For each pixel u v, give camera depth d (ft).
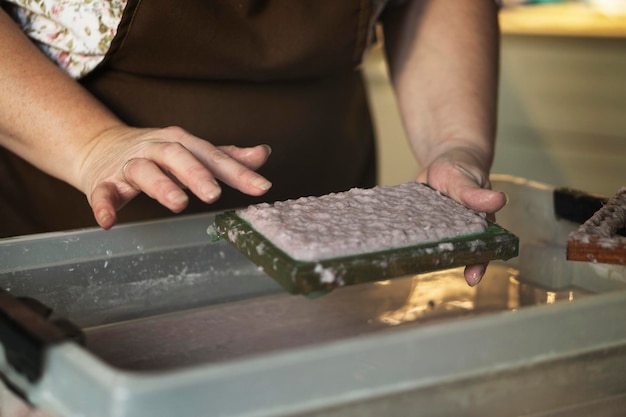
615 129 5.80
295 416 1.54
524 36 5.91
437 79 3.23
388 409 1.62
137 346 2.19
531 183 2.83
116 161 2.31
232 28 2.87
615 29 5.74
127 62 2.84
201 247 2.57
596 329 1.81
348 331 2.32
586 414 1.85
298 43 2.99
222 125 3.06
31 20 2.80
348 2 3.03
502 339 1.71
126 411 1.42
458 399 1.69
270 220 2.03
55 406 1.57
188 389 1.45
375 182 3.82
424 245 1.98
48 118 2.52
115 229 2.46
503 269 2.70
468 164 2.70
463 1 3.34
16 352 1.64
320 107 3.29
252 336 2.27
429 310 2.48
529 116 6.08
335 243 1.88
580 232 2.11
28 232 3.08
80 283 2.40
